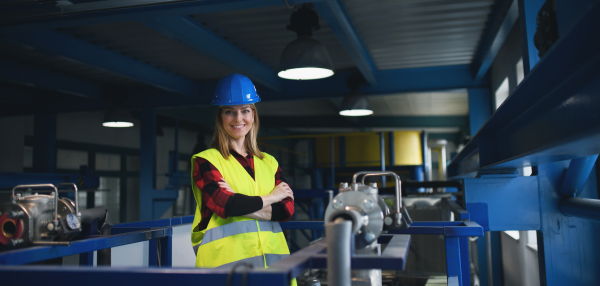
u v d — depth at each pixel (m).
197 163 1.75
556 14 2.09
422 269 4.54
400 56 5.61
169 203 7.62
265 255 1.75
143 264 3.46
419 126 12.80
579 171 2.70
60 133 9.66
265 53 5.65
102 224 2.21
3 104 7.69
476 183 3.04
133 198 11.91
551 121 1.74
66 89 6.39
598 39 1.15
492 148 3.09
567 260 2.85
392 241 1.55
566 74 1.48
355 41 4.55
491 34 4.60
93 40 5.04
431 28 4.66
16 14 2.88
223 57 5.04
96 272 1.15
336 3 3.48
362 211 1.36
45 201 1.71
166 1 2.81
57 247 1.69
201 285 1.10
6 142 8.46
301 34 3.80
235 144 1.89
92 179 7.00
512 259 5.48
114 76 6.54
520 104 2.02
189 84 6.86
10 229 1.66
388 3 4.03
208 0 3.15
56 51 4.60
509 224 2.96
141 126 7.23
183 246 3.67
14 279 1.18
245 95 1.84
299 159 18.47
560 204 2.88
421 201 5.70
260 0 3.10
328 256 1.14
